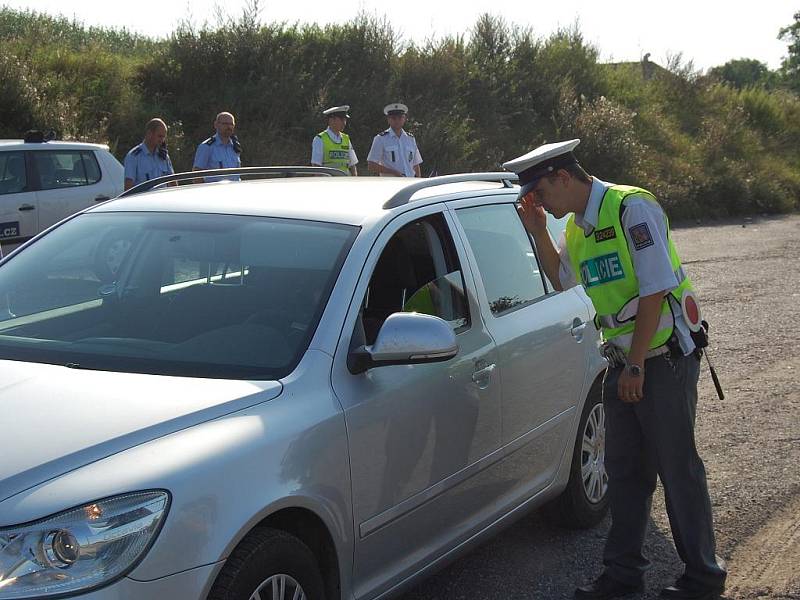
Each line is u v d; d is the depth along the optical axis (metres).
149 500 2.60
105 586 2.49
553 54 27.72
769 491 5.52
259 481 2.85
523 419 4.33
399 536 3.54
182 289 3.70
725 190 25.19
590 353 4.92
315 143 12.02
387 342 3.33
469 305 4.10
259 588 2.85
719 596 4.26
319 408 3.16
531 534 5.02
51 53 19.00
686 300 4.07
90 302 3.76
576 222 4.09
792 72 67.50
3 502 2.51
